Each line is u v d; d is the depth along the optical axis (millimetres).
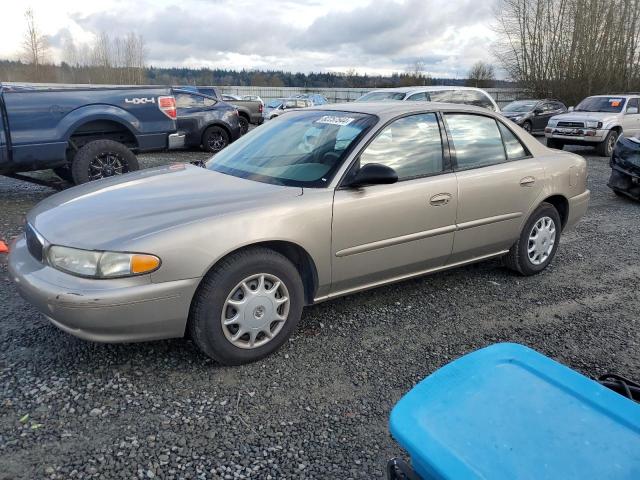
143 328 2830
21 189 8211
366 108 3980
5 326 3516
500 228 4305
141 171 4082
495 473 1236
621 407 1426
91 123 7383
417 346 3457
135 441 2451
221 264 2969
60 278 2797
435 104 4105
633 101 16016
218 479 2244
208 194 3293
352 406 2791
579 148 17516
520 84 35719
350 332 3613
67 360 3119
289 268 3195
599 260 5375
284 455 2408
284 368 3133
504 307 4109
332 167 3473
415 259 3828
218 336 2986
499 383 1532
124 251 2723
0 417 2582
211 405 2750
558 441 1324
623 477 1221
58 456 2338
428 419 1402
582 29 32250
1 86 6691
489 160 4250
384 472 2336
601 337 3670
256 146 4070
